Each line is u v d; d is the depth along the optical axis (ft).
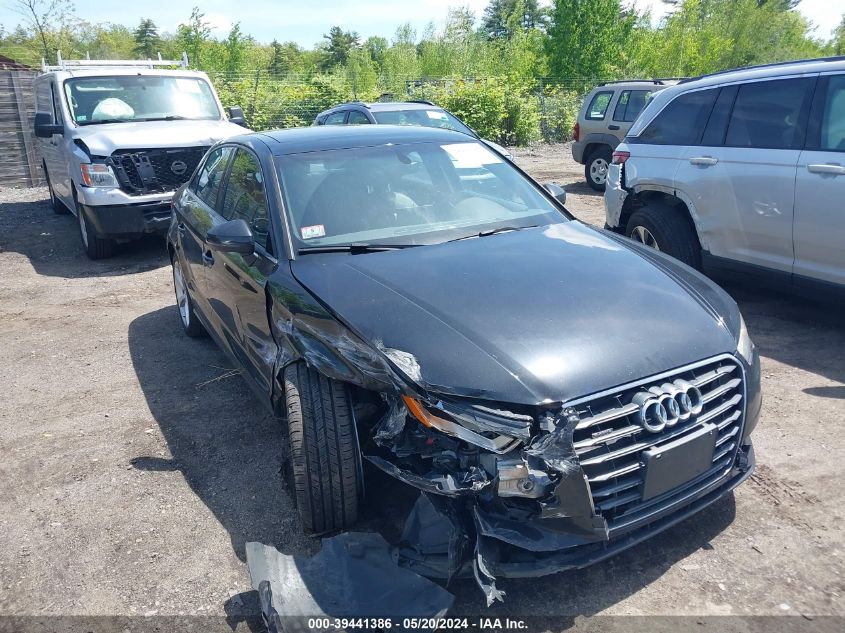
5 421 15.15
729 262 18.40
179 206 18.24
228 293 13.64
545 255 11.41
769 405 13.83
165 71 32.65
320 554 8.93
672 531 10.23
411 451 8.84
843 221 15.35
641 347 8.95
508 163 15.24
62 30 102.27
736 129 18.07
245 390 16.01
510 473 7.95
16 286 25.85
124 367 17.81
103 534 10.96
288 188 12.80
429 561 8.49
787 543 9.84
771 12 114.62
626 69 101.65
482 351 8.68
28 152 49.01
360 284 10.42
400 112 36.68
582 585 9.26
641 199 21.25
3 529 11.27
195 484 12.25
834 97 15.92
